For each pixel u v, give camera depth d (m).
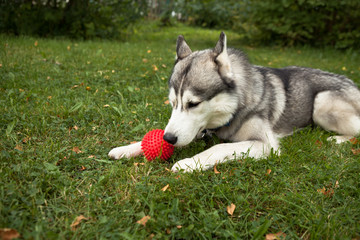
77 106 0.96
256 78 0.90
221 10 4.46
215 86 0.77
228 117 0.83
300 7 2.87
